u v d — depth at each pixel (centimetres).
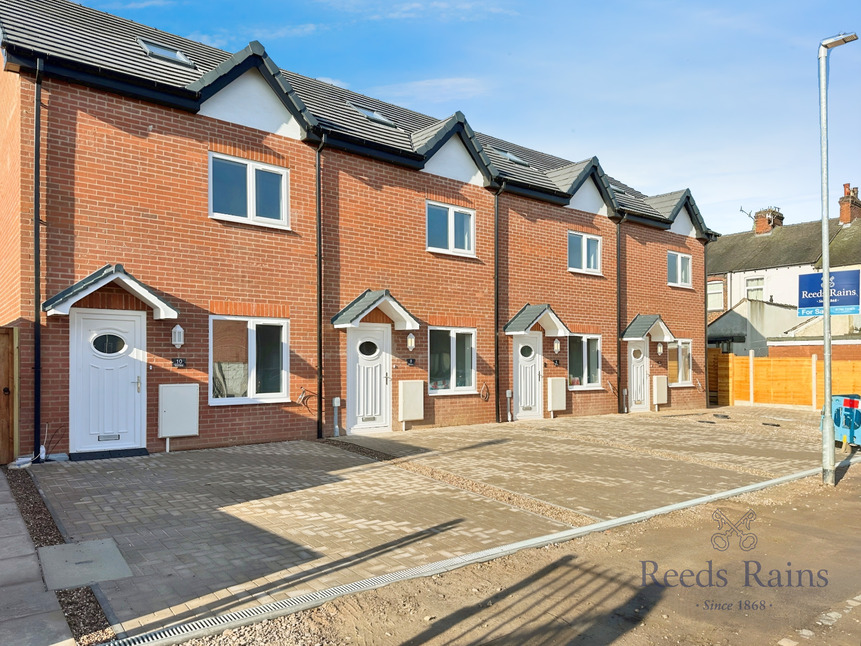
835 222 3362
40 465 852
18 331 856
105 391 932
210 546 562
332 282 1205
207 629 404
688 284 2108
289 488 776
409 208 1338
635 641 427
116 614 424
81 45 988
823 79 962
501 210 1534
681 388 2044
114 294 935
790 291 3219
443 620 443
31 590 457
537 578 529
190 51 1256
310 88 1404
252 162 1103
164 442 981
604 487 854
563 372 1656
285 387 1127
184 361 1005
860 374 1936
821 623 462
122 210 955
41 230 883
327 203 1205
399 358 1301
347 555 554
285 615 435
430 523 658
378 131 1348
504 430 1352
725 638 436
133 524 616
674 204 2030
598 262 1784
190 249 1022
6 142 1001
